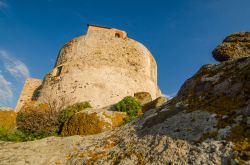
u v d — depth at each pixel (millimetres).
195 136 6449
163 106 9562
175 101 9164
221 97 7414
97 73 29109
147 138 7668
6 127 17234
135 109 18375
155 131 7742
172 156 6234
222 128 6133
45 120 18016
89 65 29766
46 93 29266
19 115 19391
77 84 28109
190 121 7164
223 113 6676
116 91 28516
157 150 6789
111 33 33594
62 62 32344
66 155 9250
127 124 10203
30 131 17438
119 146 8328
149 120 8898
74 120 15719
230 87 7422
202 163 5500
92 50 31562
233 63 8336
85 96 27094
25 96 32156
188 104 8266
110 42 32656
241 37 9781
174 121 7641
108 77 29188
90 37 33000
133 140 8109
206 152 5723
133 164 6863
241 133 5680
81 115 15758
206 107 7441
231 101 6953
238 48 9477
